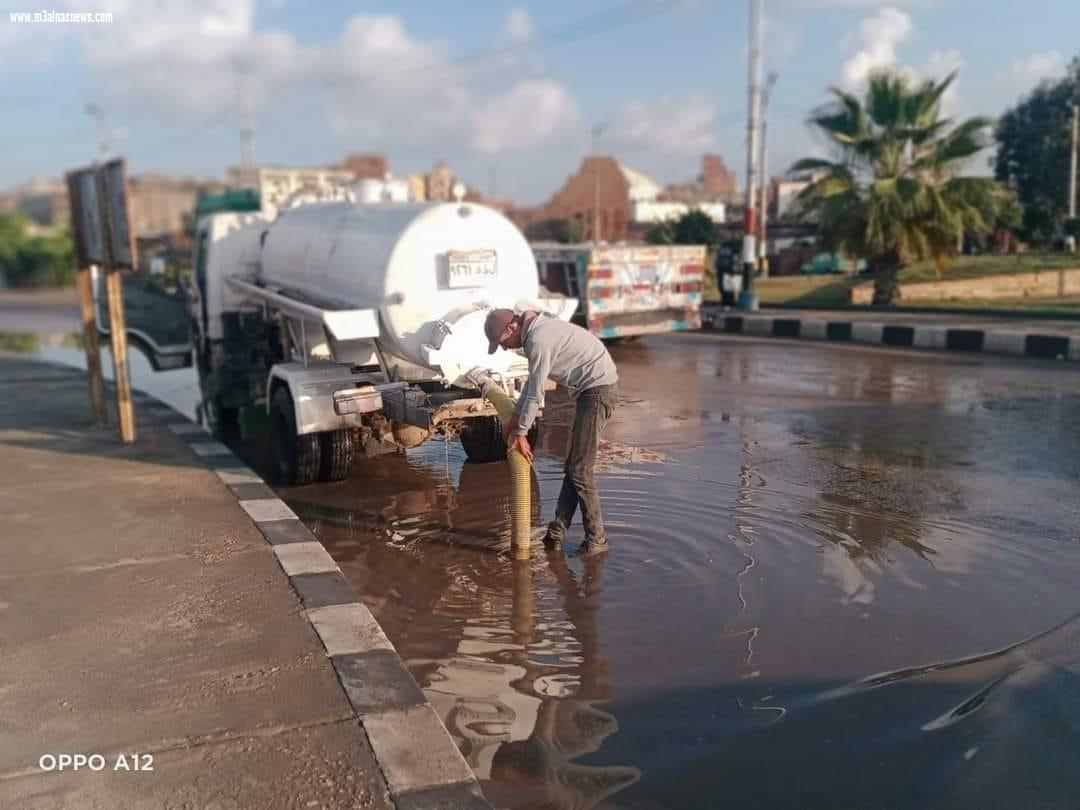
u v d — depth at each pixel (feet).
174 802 9.95
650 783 11.16
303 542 18.28
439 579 17.97
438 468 26.40
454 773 10.54
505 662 14.42
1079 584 17.22
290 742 11.10
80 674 12.83
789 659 14.38
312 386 23.71
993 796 10.80
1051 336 46.85
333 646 13.65
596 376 18.63
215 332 34.63
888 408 34.14
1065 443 28.14
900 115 65.67
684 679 13.78
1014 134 113.29
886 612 16.10
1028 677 13.60
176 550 17.84
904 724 12.39
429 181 60.08
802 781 11.16
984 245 106.52
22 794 10.07
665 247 48.75
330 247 25.88
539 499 23.35
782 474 25.02
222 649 13.58
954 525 20.66
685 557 18.86
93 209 27.61
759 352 50.52
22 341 70.49
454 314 22.43
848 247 68.13
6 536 18.74
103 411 30.40
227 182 169.89
